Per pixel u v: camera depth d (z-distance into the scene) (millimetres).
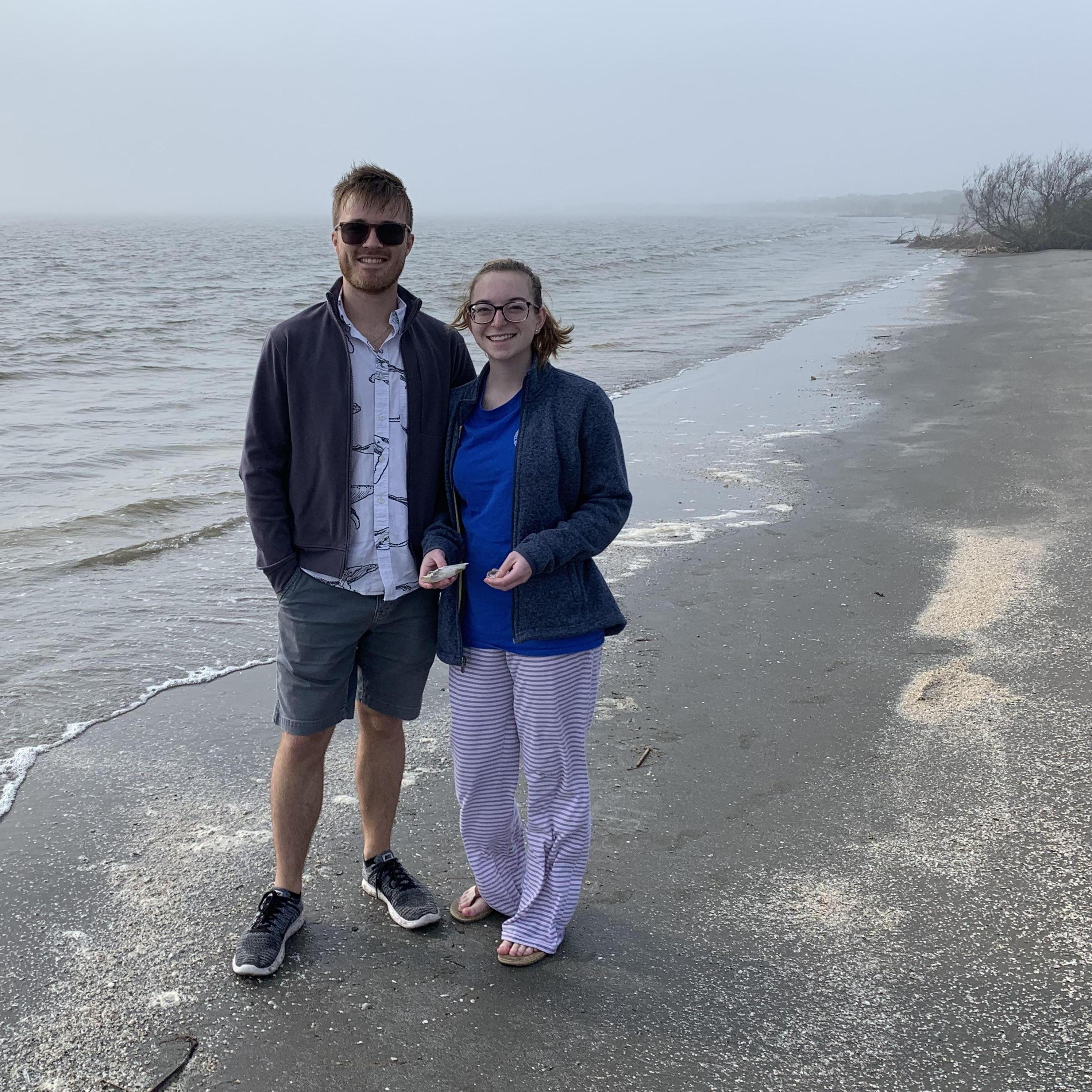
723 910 2875
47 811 3496
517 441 2557
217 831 3371
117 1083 2266
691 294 27406
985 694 4105
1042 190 46500
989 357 13305
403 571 2729
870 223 172750
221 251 64375
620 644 4770
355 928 2852
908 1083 2227
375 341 2684
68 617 5406
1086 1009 2418
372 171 2555
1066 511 6516
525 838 2902
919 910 2828
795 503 7098
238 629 5273
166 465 8984
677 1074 2277
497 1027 2439
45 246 72062
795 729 3936
